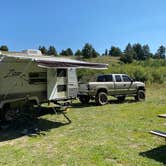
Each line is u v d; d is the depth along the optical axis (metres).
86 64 9.52
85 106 13.73
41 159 5.80
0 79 8.75
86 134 7.88
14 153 6.25
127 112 11.65
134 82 15.56
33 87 9.62
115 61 71.31
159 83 26.22
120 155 5.91
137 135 7.71
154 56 101.06
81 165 5.39
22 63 9.32
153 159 5.64
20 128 8.94
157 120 9.83
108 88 14.31
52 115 10.98
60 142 7.11
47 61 8.48
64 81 10.72
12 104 9.12
